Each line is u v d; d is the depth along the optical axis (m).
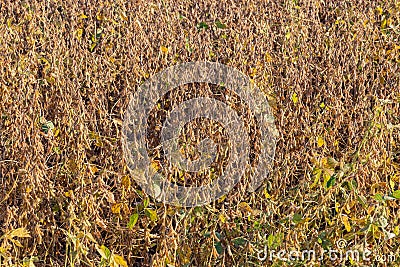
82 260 2.60
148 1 4.66
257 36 4.17
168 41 3.96
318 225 2.98
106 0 4.59
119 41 4.18
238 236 2.85
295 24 4.61
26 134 2.89
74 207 2.71
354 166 2.84
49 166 3.23
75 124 3.01
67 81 3.29
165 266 2.72
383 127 2.96
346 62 4.03
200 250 2.85
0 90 3.35
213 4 4.69
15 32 4.14
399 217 2.92
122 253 2.84
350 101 3.69
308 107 3.58
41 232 2.66
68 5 4.68
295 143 3.25
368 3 5.27
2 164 2.89
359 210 2.94
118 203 2.80
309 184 2.88
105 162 3.08
